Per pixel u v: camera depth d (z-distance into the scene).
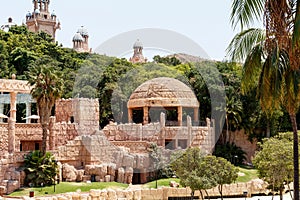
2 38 119.00
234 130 91.88
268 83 27.86
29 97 82.31
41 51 117.75
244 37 29.73
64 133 71.06
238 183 65.62
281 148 47.53
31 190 55.44
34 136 70.75
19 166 59.31
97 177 61.38
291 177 47.66
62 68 112.44
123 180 59.00
